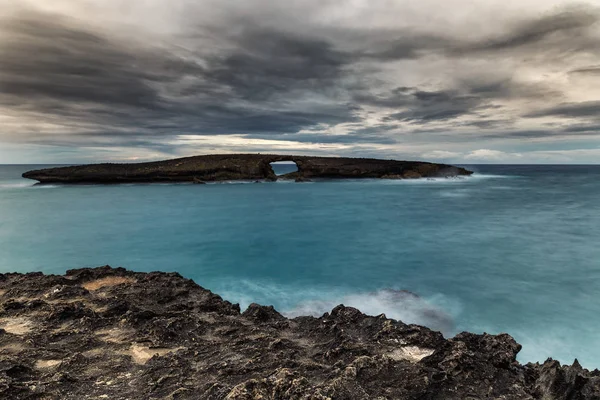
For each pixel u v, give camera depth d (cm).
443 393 628
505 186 8356
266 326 999
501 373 711
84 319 970
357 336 899
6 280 1362
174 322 962
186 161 9575
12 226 3878
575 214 4422
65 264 2606
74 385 661
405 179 10169
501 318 1589
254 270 2405
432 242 3112
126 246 3094
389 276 2219
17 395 607
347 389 598
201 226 3934
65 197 6200
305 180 9725
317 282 2122
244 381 640
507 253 2714
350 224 3994
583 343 1370
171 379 676
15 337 860
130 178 8544
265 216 4528
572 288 1964
